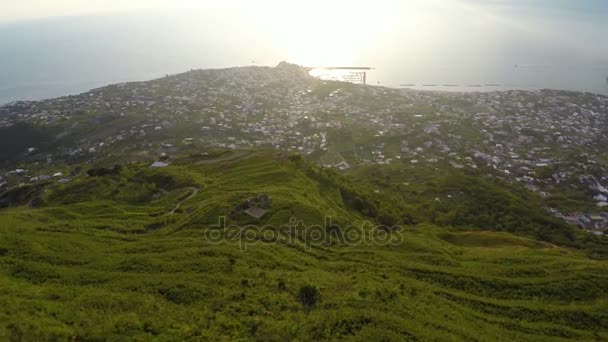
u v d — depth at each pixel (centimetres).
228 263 5178
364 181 16138
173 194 9212
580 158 19650
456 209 12356
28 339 3225
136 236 6881
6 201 11231
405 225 9669
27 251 5616
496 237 8788
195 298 4278
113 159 19450
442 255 6531
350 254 6238
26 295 4216
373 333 3619
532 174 18138
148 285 4562
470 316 4478
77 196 9562
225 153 12381
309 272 5216
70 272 4981
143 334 3484
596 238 11106
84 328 3569
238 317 3894
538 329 4366
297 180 9594
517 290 5200
